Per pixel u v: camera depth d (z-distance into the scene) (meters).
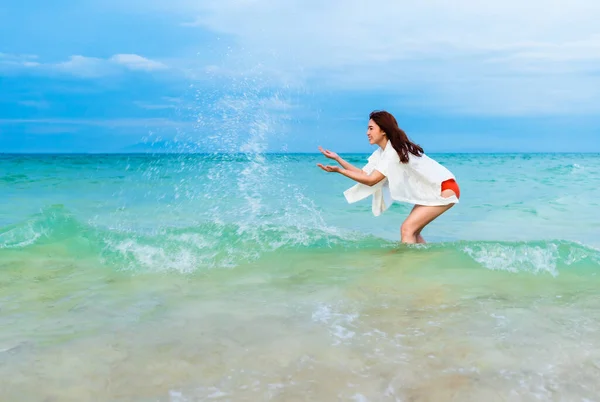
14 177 13.48
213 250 4.02
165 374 1.92
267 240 4.29
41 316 2.61
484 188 10.77
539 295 2.92
